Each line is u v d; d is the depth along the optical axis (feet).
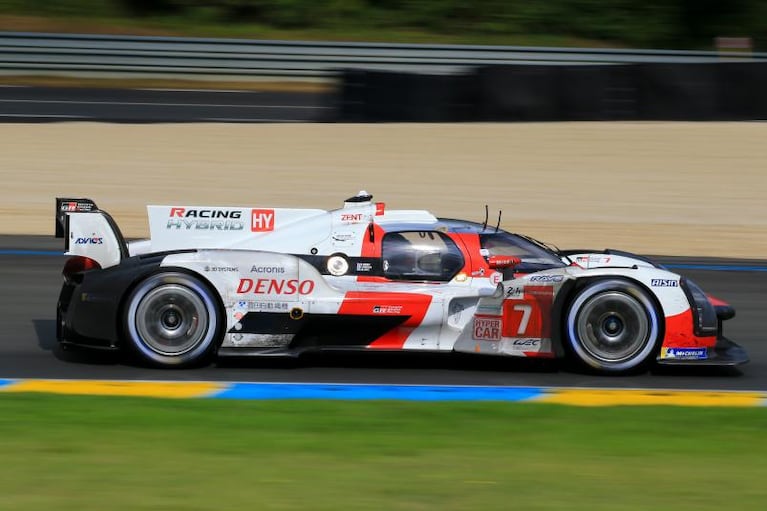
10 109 232.73
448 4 358.84
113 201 158.71
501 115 216.74
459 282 78.02
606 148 197.88
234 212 79.56
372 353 83.87
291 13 351.67
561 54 292.61
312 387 71.77
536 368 79.87
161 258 75.00
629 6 363.56
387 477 50.44
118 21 346.33
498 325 77.10
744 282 119.96
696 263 131.23
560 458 54.75
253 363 78.95
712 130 211.20
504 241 80.28
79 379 72.84
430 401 68.39
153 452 54.08
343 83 222.28
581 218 156.46
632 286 75.41
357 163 186.09
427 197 164.76
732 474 52.29
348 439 57.82
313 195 164.45
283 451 54.85
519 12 358.23
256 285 75.20
